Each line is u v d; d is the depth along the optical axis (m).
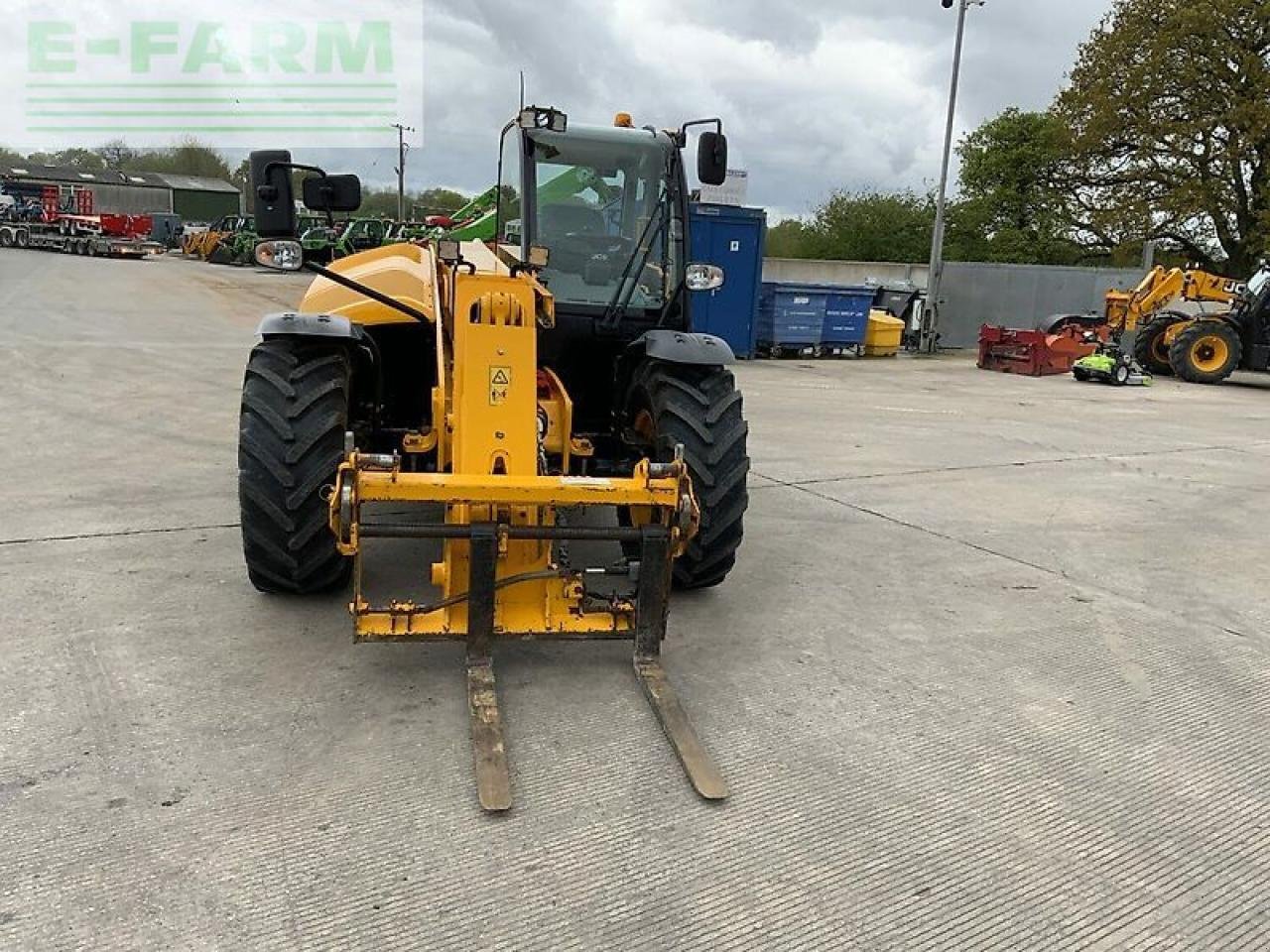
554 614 3.57
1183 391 15.38
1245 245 26.11
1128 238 27.25
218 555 4.74
